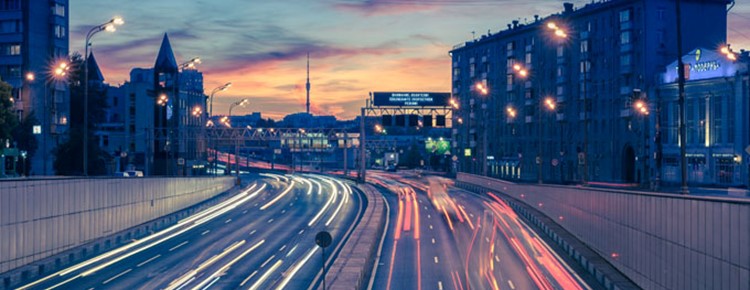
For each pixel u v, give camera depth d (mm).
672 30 99438
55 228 39562
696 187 80188
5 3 100125
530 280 34250
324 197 93375
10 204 34344
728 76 79312
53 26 103500
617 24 105875
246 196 95188
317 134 126812
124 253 43062
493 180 94062
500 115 140500
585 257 37500
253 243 48469
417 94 103000
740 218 19203
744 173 76438
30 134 95375
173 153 128250
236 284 33125
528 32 130000
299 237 51906
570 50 117188
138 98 138625
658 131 79562
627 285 29766
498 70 141500
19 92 99938
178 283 33281
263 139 123875
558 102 118562
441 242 49031
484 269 37812
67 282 33219
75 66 128625
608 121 107812
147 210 58344
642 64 99438
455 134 161000
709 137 82625
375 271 37750
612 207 34438
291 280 34094
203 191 84125
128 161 131500
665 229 25656
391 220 63906
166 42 134875
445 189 94625
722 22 101125
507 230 55375
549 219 57375
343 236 52500
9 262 34250
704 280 21719
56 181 39625
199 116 156250
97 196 46188
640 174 97750
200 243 48219
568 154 117750
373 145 149375
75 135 92312
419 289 32688
